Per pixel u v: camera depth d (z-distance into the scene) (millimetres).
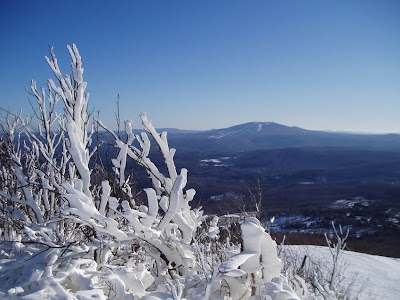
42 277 2297
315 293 4184
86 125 3064
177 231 3479
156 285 2891
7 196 2982
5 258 2664
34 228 2695
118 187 3244
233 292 2564
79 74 2896
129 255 3178
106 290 2434
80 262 2488
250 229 2572
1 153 3039
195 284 2713
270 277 2711
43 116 3158
